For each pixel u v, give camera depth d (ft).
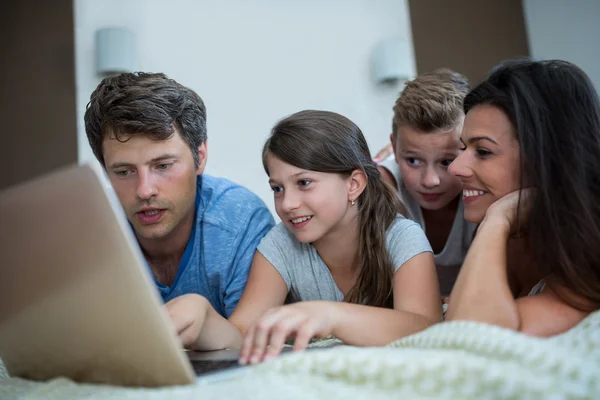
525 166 2.76
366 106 10.96
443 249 4.92
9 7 10.53
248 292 3.80
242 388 1.64
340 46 11.08
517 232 2.83
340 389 1.63
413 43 10.98
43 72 10.45
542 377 1.54
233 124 10.71
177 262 4.36
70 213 1.74
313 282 3.91
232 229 4.20
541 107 2.79
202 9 10.84
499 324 2.36
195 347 2.89
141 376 1.90
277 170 3.55
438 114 4.34
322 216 3.54
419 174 4.59
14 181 10.27
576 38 10.32
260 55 10.93
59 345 2.00
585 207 2.56
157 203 3.68
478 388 1.54
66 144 10.30
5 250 1.88
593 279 2.49
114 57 10.00
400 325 2.82
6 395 2.03
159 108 3.59
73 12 10.51
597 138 2.75
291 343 3.45
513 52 10.77
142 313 1.77
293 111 10.89
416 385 1.62
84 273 1.79
